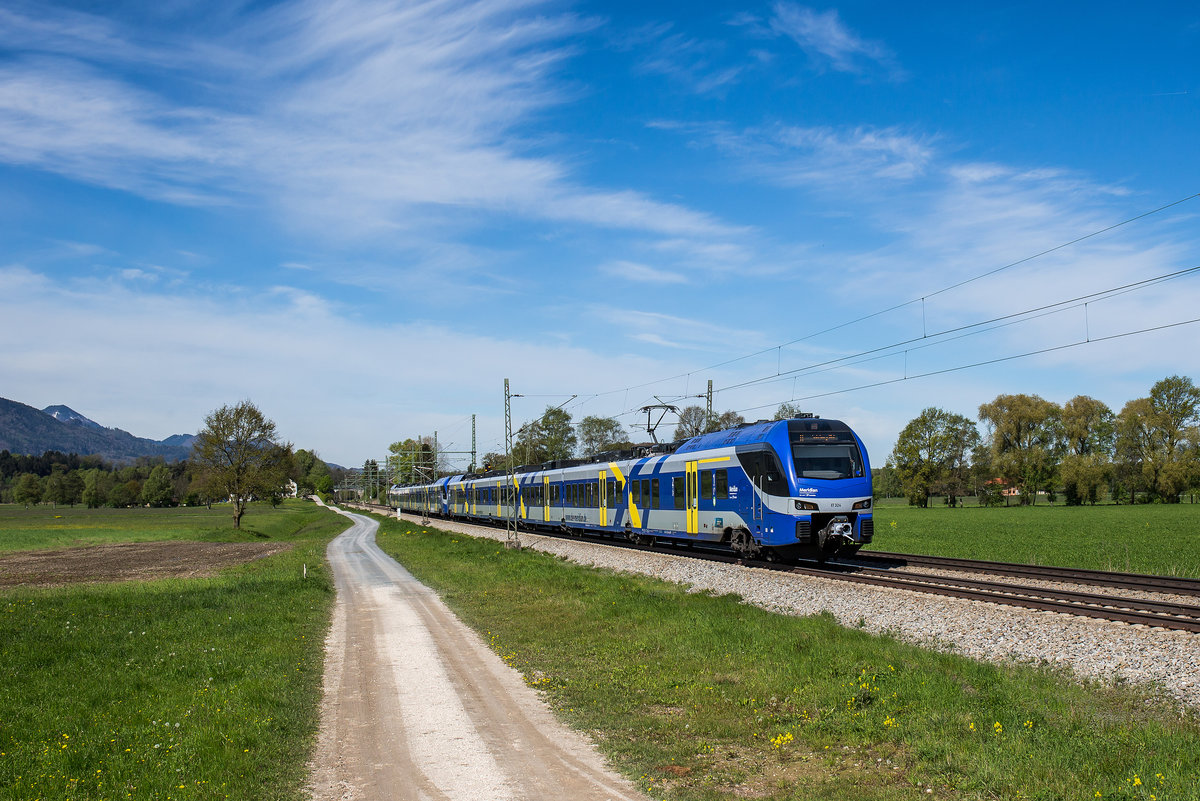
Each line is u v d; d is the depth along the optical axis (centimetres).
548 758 1012
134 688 1376
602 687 1360
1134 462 8738
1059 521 6197
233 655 1616
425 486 9138
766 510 2475
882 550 3666
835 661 1355
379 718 1216
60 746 1034
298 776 959
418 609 2356
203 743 1045
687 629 1745
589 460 4288
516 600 2411
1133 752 877
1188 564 2794
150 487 18012
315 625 2089
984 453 9531
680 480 3081
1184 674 1157
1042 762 862
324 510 14325
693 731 1105
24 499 19188
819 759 977
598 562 3256
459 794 891
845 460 2406
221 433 7919
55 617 2142
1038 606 1639
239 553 5016
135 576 3616
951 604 1722
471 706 1270
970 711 1052
